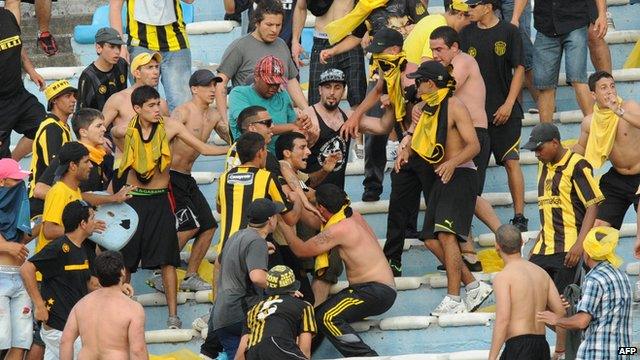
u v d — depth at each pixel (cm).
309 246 3562
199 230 3819
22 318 3512
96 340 3219
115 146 3878
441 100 3625
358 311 3538
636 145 3659
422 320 3625
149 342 3675
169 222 3722
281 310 3241
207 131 3894
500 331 3203
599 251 3234
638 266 3769
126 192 3647
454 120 3625
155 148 3678
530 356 3212
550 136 3525
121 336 3216
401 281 3744
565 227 3544
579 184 3519
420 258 3897
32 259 3412
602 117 3659
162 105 3931
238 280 3397
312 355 3634
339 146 3834
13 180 3509
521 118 3988
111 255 3241
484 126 3822
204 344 3541
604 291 3225
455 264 3641
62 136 3809
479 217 3844
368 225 3766
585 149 3709
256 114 3625
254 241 3388
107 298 3238
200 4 5041
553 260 3544
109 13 4362
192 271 3819
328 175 3841
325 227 3575
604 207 3700
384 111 3962
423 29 3903
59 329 3438
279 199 3522
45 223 3531
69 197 3541
